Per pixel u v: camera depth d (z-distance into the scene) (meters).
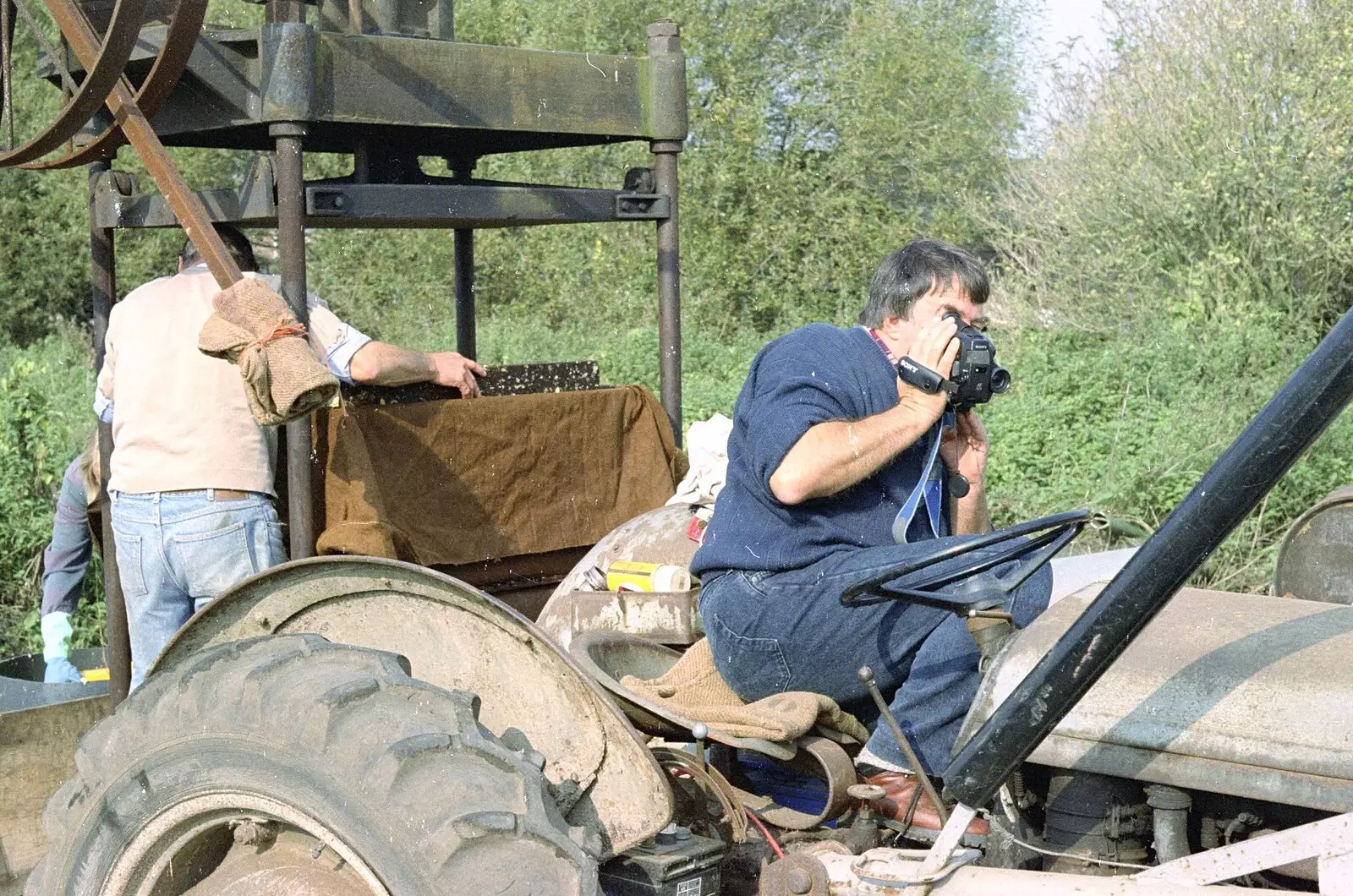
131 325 4.22
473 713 2.43
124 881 2.65
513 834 2.23
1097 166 14.35
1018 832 2.63
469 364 4.21
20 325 20.28
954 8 20.94
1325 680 2.36
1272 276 12.70
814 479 2.96
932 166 19.83
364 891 2.49
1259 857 2.19
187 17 3.49
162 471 4.12
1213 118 13.41
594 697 2.54
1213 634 2.54
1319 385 1.90
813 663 3.00
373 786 2.31
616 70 4.28
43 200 20.09
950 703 2.82
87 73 3.73
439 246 19.38
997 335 14.16
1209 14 13.87
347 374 3.91
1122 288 13.55
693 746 3.18
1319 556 3.42
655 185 4.49
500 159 19.75
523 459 4.17
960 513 3.53
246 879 2.63
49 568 5.92
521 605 4.17
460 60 3.93
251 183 3.93
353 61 3.76
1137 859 2.56
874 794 2.73
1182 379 10.82
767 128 20.30
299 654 2.56
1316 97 13.26
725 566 3.11
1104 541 7.79
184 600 4.24
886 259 3.27
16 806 4.17
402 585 2.70
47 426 8.27
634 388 4.50
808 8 20.42
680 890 2.57
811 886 2.48
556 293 19.42
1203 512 2.00
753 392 3.20
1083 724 2.49
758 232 19.53
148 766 2.62
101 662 6.10
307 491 3.87
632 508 4.42
